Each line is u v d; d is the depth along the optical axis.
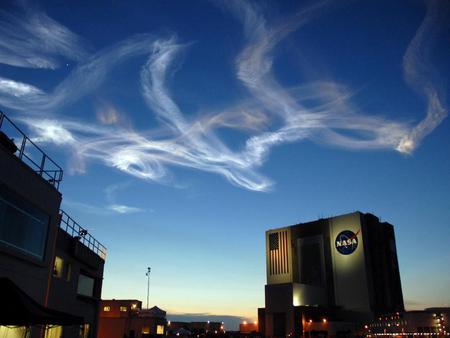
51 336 26.19
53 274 26.64
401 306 100.69
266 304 91.81
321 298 97.62
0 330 18.08
